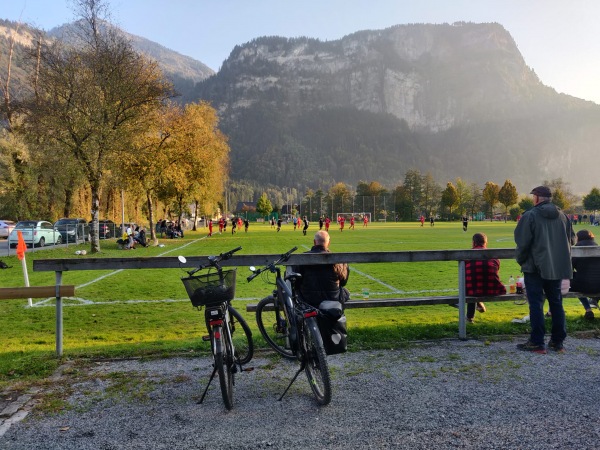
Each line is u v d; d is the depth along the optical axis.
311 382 4.35
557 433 3.58
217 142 44.19
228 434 3.64
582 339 6.28
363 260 5.81
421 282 13.75
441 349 5.84
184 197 41.84
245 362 5.07
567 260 5.59
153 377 4.98
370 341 6.14
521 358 5.45
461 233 46.62
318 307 4.46
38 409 4.15
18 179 39.66
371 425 3.75
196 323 8.66
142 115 27.34
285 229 66.44
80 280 14.95
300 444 3.46
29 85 29.36
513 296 6.86
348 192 158.38
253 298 11.25
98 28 26.69
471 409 4.04
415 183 140.50
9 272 17.12
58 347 5.76
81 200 44.22
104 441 3.55
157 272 17.14
